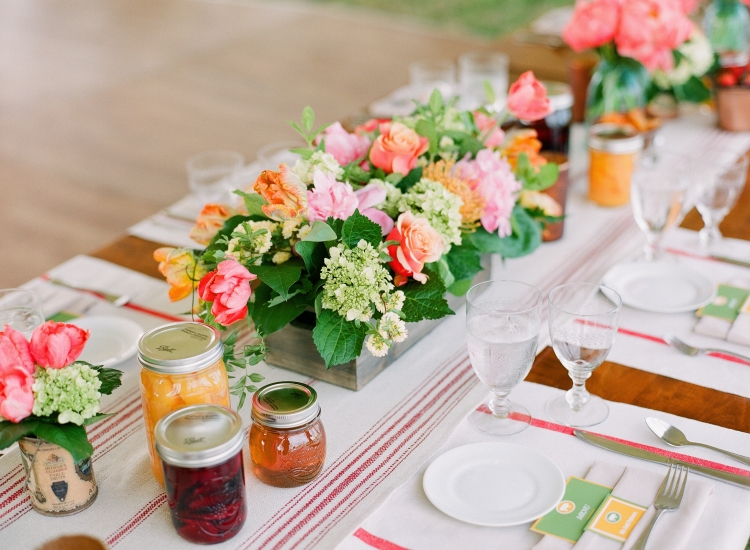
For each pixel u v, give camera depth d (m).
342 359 0.97
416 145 1.10
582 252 1.44
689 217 1.53
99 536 0.86
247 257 0.98
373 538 0.83
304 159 1.07
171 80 4.70
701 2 2.57
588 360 0.95
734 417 1.00
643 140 1.75
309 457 0.90
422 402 1.06
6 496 0.93
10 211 3.35
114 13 6.02
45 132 4.07
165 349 0.87
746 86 1.85
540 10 6.02
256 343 1.17
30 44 5.37
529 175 1.29
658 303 1.23
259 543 0.84
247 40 5.36
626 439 0.96
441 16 5.91
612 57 1.76
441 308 1.01
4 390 0.79
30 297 1.17
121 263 1.46
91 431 1.03
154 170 3.68
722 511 0.84
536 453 0.91
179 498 0.81
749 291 1.24
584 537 0.80
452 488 0.88
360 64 4.88
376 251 0.96
